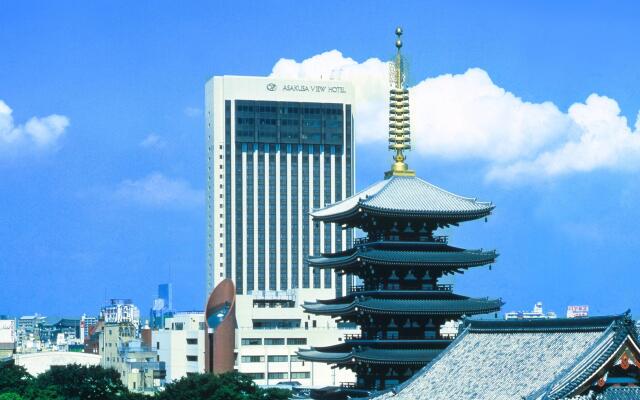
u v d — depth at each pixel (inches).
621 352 5974.4
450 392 6781.5
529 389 6240.2
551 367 6343.5
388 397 7155.5
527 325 6948.8
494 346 7066.9
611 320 6279.5
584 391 5954.7
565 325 6643.7
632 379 6053.2
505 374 6614.2
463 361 7121.1
